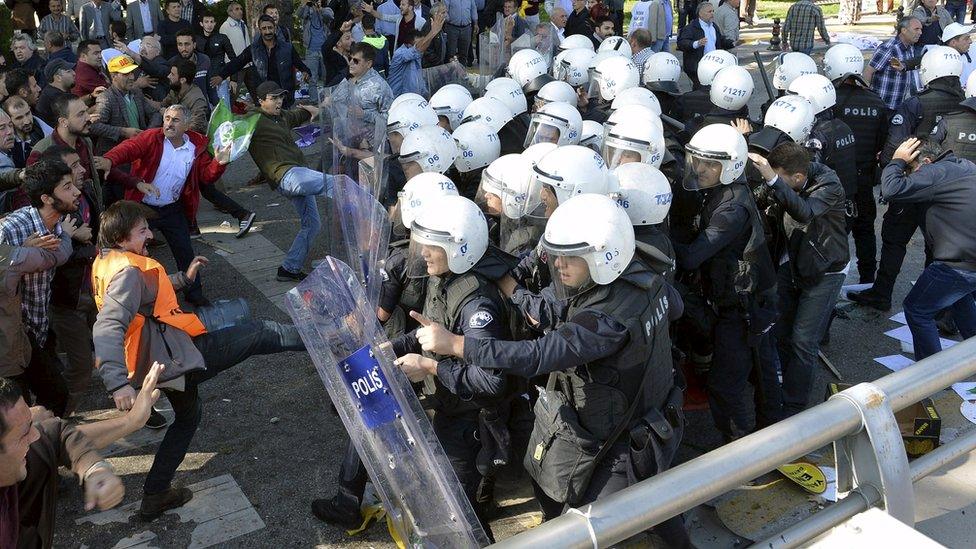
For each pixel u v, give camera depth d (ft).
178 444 13.47
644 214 12.12
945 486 10.94
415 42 30.53
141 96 27.58
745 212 13.47
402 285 11.94
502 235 13.89
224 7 54.13
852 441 6.26
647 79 23.95
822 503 13.23
